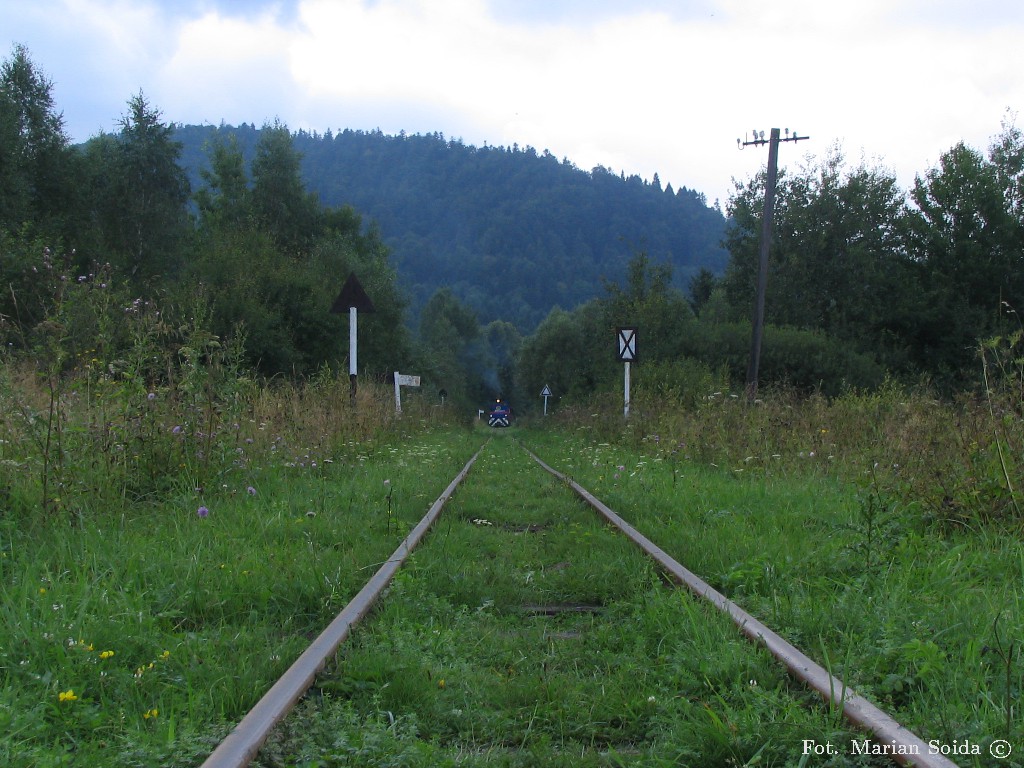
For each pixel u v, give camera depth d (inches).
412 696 135.2
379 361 1268.5
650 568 219.9
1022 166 1663.4
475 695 137.5
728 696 132.3
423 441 751.7
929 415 377.1
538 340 2817.4
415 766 111.3
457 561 234.2
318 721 119.7
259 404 436.5
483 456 674.2
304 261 1375.5
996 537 237.6
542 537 284.2
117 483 270.7
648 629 168.6
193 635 152.9
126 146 1636.3
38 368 295.3
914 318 1565.0
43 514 233.6
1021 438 269.3
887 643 147.5
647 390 884.0
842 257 1684.3
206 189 2133.4
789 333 1237.7
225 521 252.8
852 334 1581.0
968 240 1605.6
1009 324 1504.7
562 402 1695.4
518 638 168.9
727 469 436.8
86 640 147.0
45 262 317.4
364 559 223.9
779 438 463.2
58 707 124.5
